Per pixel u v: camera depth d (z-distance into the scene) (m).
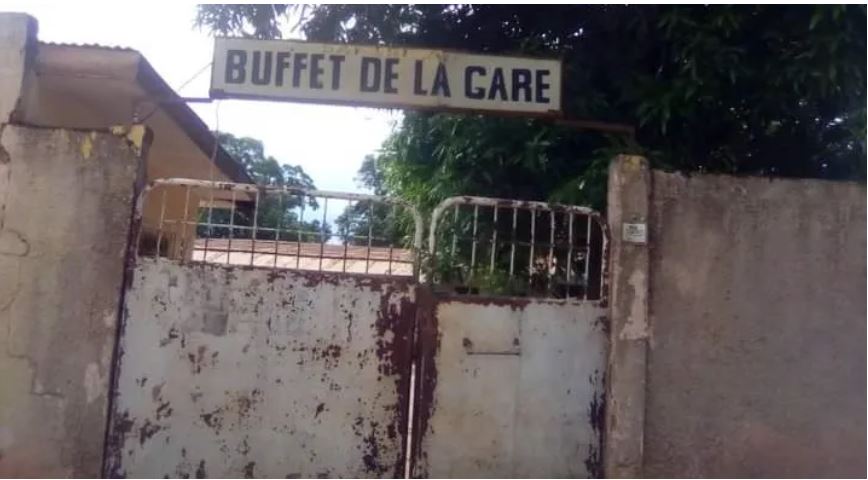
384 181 6.74
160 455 3.82
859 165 4.86
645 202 3.94
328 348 3.90
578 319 3.95
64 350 3.81
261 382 3.87
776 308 3.96
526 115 4.16
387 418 3.88
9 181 3.86
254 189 3.93
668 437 3.88
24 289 3.83
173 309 3.87
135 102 4.86
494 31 5.53
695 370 3.91
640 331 3.87
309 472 3.86
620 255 3.90
